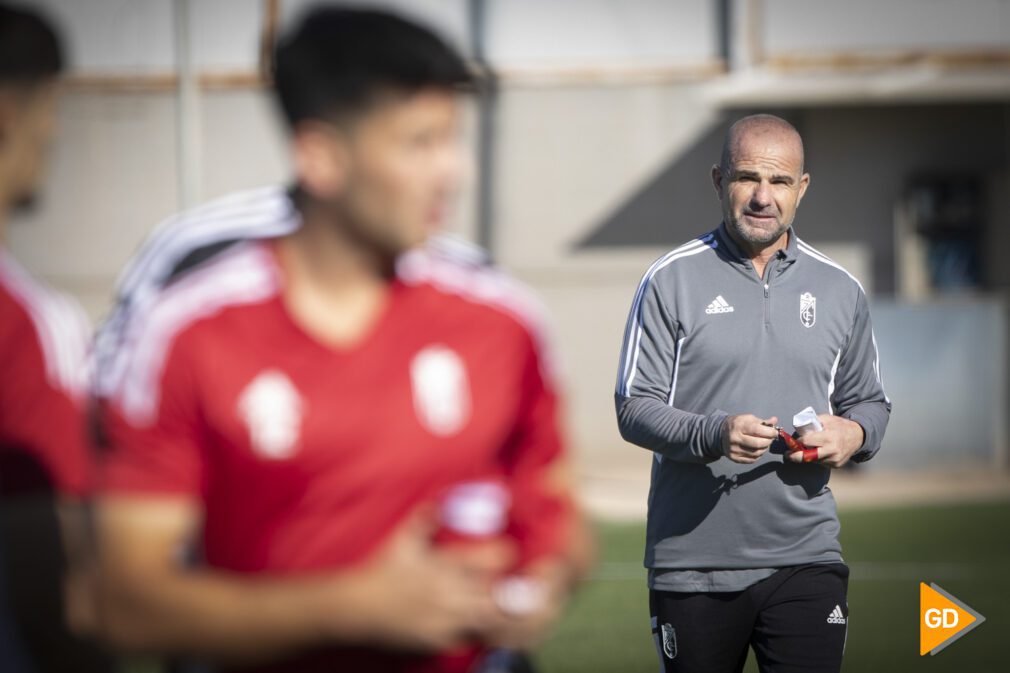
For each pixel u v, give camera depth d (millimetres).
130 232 50938
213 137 50875
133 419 6570
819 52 49594
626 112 51375
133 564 6473
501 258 51656
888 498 38938
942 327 44938
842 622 13508
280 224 7062
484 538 7176
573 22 51219
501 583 6938
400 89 6328
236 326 6695
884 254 50406
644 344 13883
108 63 50531
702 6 51031
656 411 13406
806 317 13773
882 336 44781
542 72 51219
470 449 7164
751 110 50750
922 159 50219
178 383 6586
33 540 7039
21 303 7145
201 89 50750
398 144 6406
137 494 6523
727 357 13625
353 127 6379
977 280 50281
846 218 50375
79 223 50906
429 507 7047
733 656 13844
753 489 13367
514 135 51375
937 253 50406
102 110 50625
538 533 7812
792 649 13406
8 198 7395
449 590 6406
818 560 13492
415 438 6906
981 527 33562
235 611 6316
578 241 51656
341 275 6863
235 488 6730
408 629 6383
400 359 6973
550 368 7781
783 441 13352
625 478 45625
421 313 7102
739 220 13477
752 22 49344
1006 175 50219
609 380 51719
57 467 7090
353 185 6496
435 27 6605
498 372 7332
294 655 6625
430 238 7289
